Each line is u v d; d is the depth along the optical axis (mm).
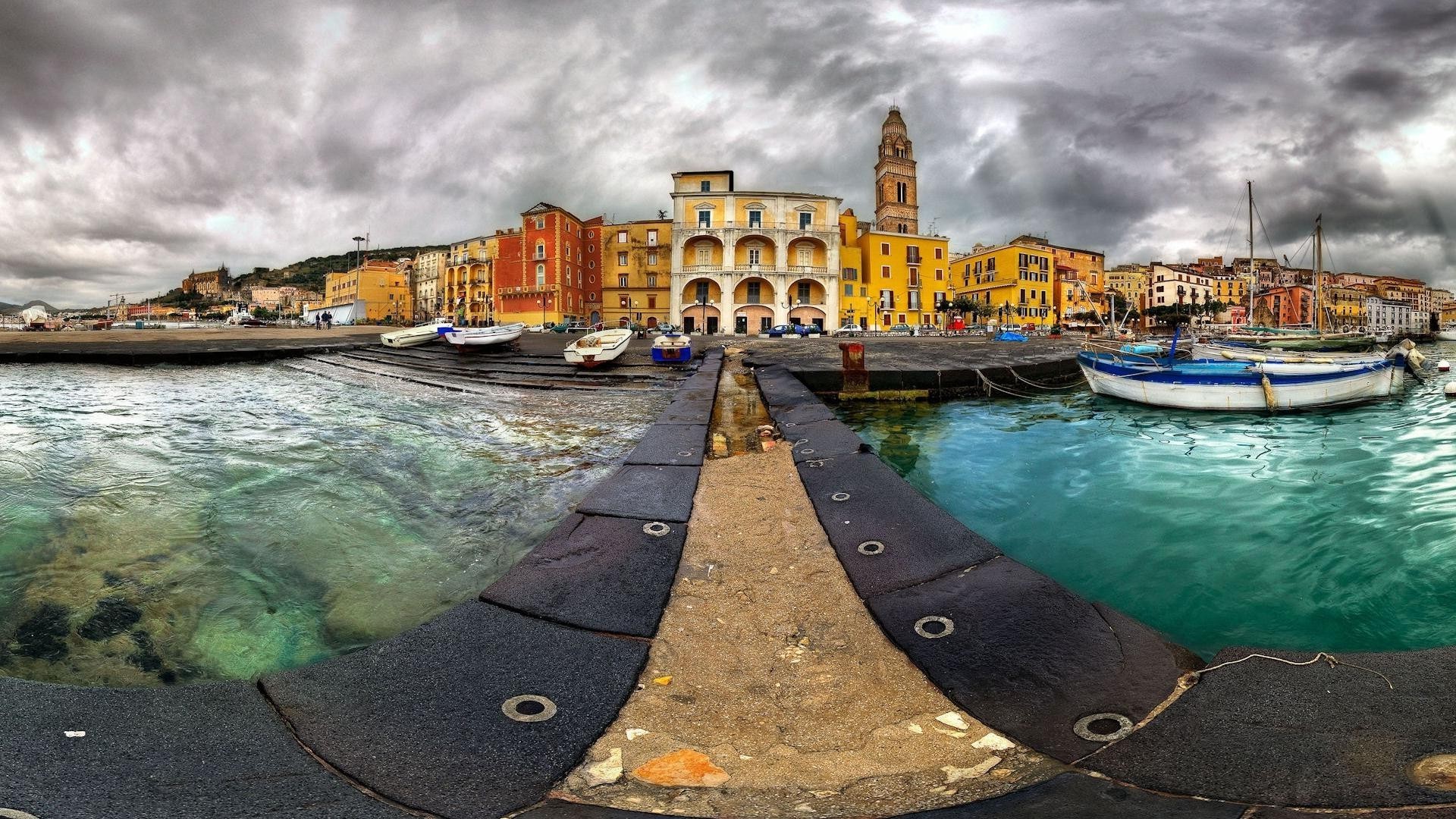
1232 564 5602
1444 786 1699
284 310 148625
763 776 2137
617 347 19906
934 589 3582
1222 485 8297
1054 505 7477
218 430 10641
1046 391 18844
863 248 65875
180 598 4355
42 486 6754
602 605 3438
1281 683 2387
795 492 5723
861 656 3004
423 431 10555
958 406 15789
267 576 4730
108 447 9023
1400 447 10484
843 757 2252
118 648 3717
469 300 84438
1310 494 7746
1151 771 1963
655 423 8938
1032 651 2861
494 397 15500
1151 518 6953
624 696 2621
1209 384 14359
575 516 4926
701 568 4039
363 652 2844
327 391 16797
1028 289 71312
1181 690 2438
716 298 60844
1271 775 1857
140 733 2135
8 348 23500
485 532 5695
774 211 59625
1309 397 14344
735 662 2971
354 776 2012
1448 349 55719
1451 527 6348
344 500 6613
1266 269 120625
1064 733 2262
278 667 3568
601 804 1947
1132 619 3125
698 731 2430
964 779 2061
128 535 5469
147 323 56219
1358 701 2209
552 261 61781
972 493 8008
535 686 2646
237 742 2143
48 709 2209
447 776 2045
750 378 16141
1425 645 4148
